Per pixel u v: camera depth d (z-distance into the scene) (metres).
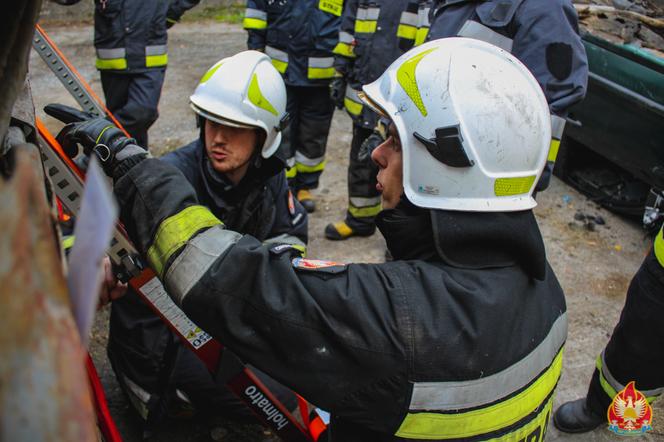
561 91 2.04
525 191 1.03
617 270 3.18
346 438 1.08
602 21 3.43
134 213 1.08
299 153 3.58
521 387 0.99
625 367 1.90
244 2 7.08
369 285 0.95
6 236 0.32
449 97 0.97
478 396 0.94
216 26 6.73
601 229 3.52
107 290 1.27
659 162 3.11
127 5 3.15
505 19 2.10
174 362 1.79
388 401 0.94
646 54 3.05
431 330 0.92
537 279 1.03
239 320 0.96
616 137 3.34
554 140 2.08
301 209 2.02
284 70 3.35
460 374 0.92
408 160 1.02
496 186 0.98
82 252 0.37
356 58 3.02
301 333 0.93
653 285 1.76
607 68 3.29
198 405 1.95
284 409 1.57
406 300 0.93
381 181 1.13
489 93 0.98
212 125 1.70
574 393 2.44
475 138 0.96
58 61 1.40
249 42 3.56
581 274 3.13
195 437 2.09
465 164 0.96
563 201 3.79
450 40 1.08
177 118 4.66
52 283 0.34
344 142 4.54
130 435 2.07
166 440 2.07
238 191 1.80
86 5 6.57
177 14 3.34
